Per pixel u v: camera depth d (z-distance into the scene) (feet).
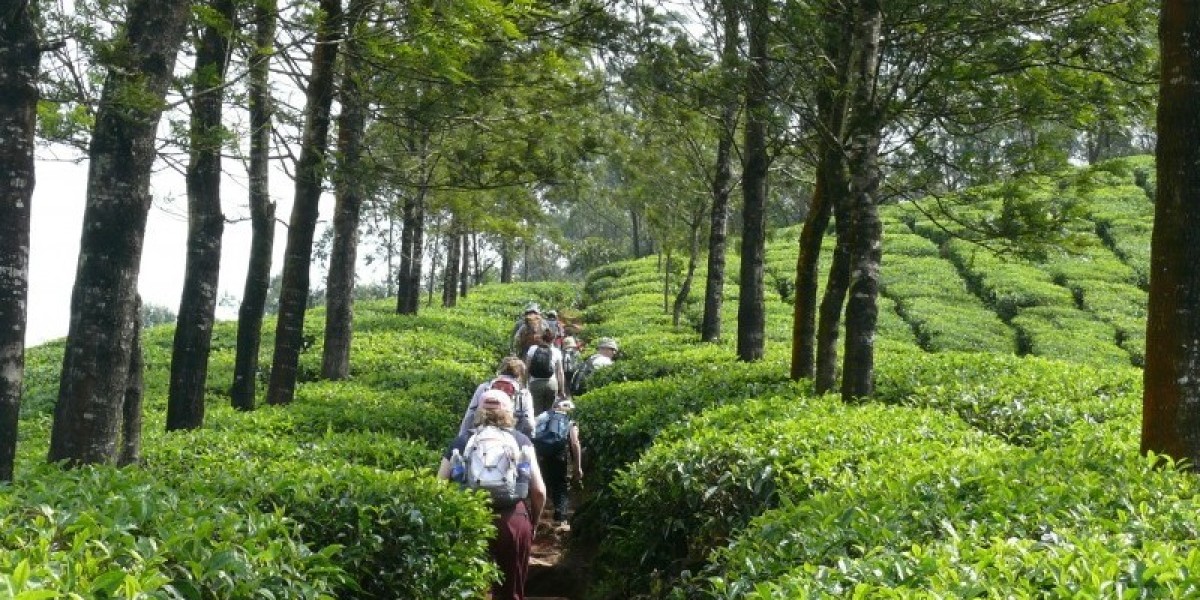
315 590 15.64
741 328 55.57
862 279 35.70
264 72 34.91
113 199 21.58
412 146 60.80
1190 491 18.47
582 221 253.03
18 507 14.97
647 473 27.40
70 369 21.50
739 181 70.54
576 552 34.45
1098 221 140.15
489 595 28.53
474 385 58.49
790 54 42.24
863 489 19.30
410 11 29.91
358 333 85.76
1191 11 21.77
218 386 57.88
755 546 17.87
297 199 43.93
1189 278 21.75
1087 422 29.68
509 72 42.16
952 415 31.12
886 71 42.47
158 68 22.21
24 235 20.53
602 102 50.98
